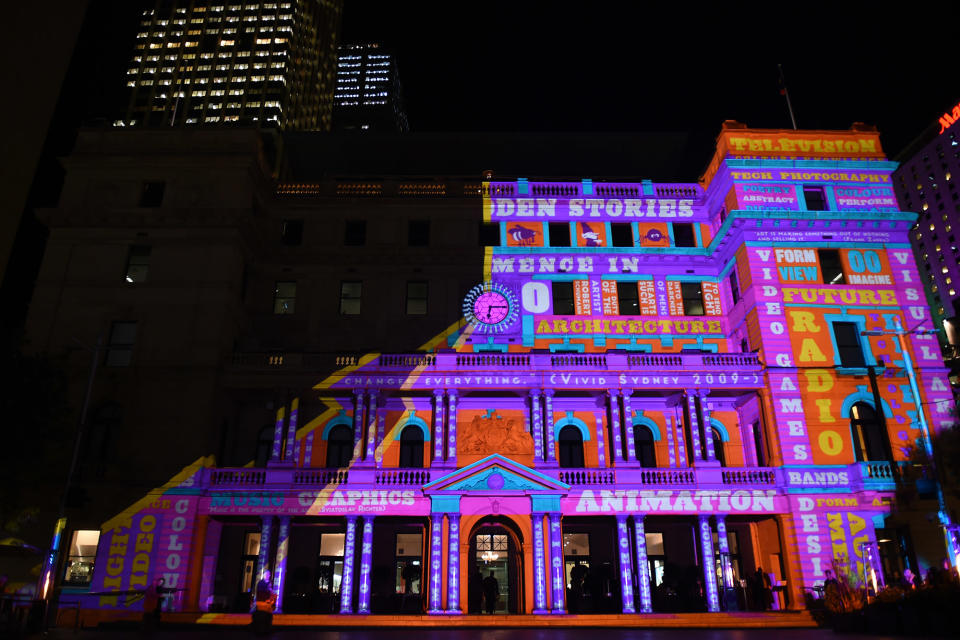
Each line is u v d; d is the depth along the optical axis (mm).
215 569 35844
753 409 37938
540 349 40219
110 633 26359
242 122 117875
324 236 42875
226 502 34125
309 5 135000
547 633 26969
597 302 41469
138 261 39031
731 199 40875
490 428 36281
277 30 126000
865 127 42156
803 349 36906
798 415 35719
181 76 122125
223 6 127938
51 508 33438
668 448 38281
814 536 33625
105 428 35594
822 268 38938
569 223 43438
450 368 36625
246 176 40375
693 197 44094
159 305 37594
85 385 35969
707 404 37219
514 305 41281
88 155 40750
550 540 33688
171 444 34844
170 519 33594
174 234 39094
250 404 39031
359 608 32469
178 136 41656
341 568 36938
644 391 37594
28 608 25438
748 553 38031
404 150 48938
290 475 34531
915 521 33750
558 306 41531
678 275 42312
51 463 30984
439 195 44062
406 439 38188
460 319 40969
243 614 30828
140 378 36094
